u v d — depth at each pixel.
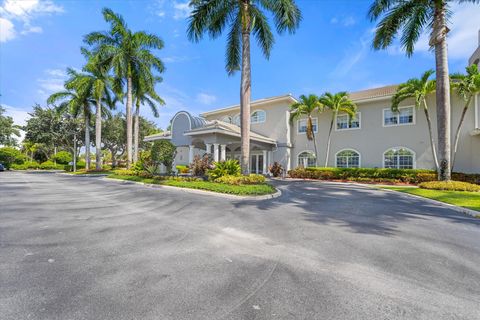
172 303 2.49
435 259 3.73
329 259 3.71
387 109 19.38
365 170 17.88
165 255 3.81
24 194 10.53
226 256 3.79
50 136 35.41
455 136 15.67
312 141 23.09
